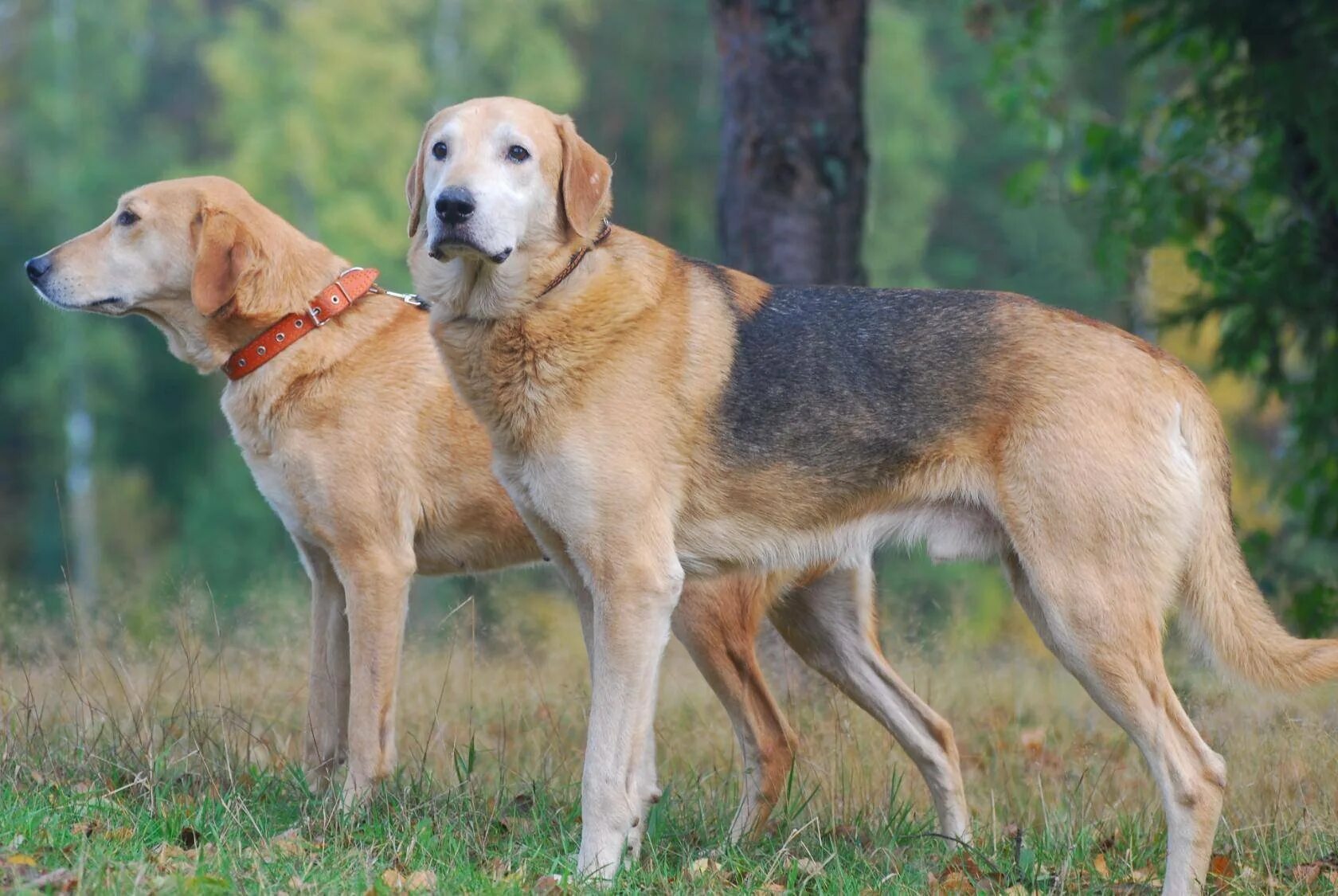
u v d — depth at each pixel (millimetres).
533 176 6523
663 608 6535
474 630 8641
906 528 6734
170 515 39344
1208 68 12219
